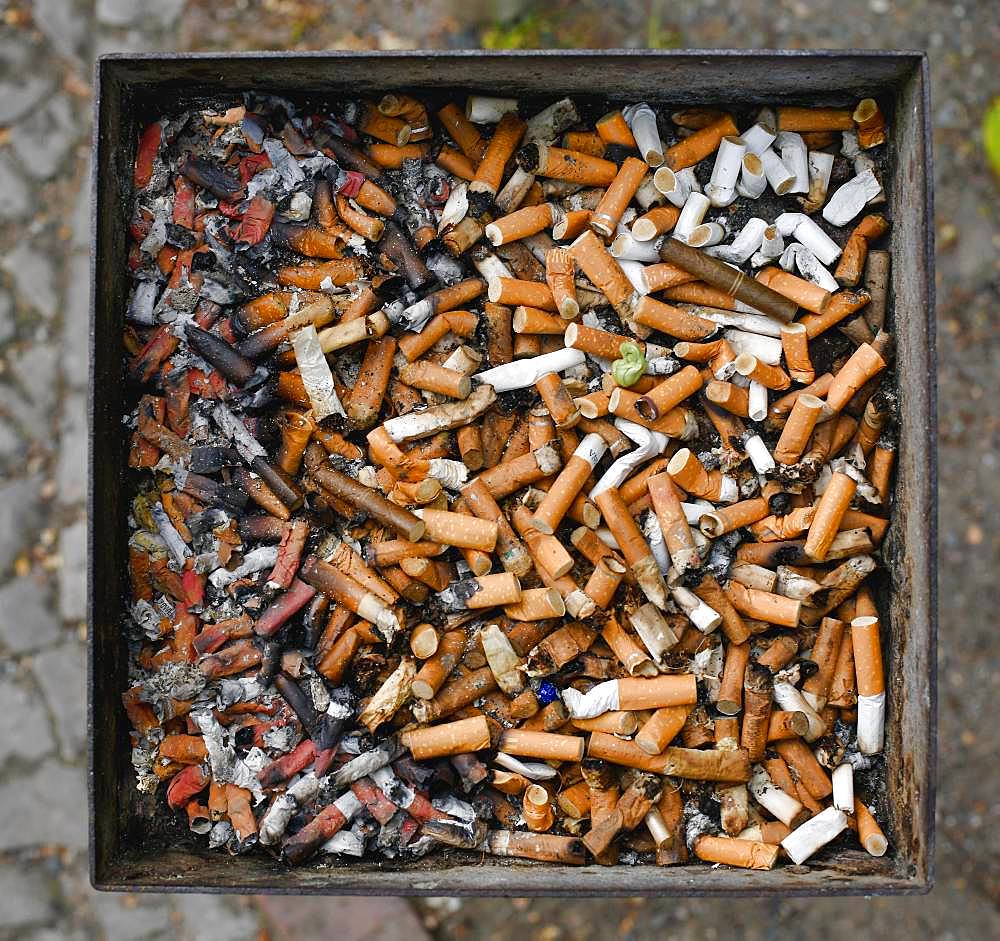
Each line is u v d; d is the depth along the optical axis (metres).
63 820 0.69
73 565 0.70
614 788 0.51
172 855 0.51
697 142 0.52
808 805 0.51
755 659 0.52
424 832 0.51
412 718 0.52
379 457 0.51
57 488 0.70
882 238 0.52
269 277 0.52
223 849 0.51
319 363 0.51
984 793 0.70
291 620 0.51
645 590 0.51
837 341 0.52
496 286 0.52
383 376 0.52
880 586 0.52
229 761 0.51
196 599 0.52
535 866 0.51
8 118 0.72
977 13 0.72
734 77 0.50
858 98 0.52
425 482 0.51
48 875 0.69
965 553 0.71
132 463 0.52
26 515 0.70
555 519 0.51
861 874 0.50
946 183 0.72
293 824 0.51
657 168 0.52
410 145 0.53
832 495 0.51
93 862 0.49
